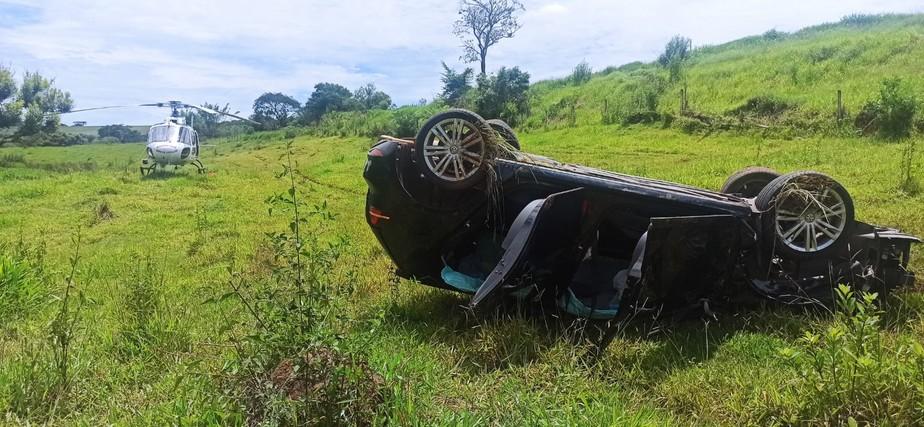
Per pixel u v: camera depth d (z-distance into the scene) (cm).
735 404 367
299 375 335
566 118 3425
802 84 2764
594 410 354
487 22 6625
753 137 2173
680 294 491
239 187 1956
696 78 3434
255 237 1033
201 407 343
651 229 457
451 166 533
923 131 1844
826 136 2009
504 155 553
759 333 479
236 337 448
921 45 2991
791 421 338
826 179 531
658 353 448
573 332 474
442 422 337
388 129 4275
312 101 9338
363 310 568
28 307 604
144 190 1909
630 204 518
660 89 3322
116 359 466
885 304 537
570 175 522
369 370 360
